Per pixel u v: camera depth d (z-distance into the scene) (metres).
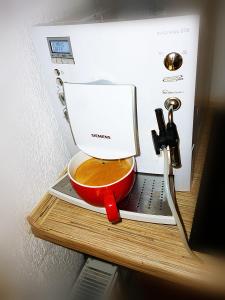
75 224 0.55
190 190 0.58
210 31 0.61
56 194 0.58
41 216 0.58
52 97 0.58
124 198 0.53
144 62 0.44
